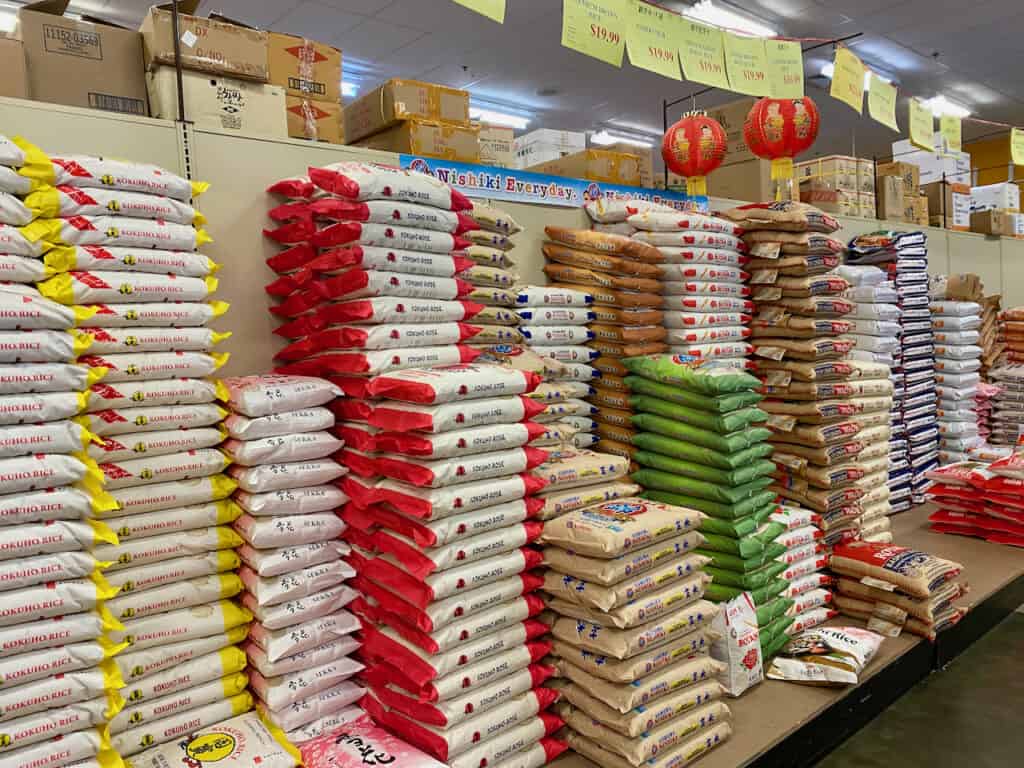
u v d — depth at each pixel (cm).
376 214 171
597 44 219
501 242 230
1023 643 287
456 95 246
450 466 162
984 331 480
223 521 166
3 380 129
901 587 255
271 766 153
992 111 1001
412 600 163
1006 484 338
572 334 248
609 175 295
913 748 220
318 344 186
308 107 223
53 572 132
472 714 169
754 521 232
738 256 288
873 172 438
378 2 616
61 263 143
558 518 190
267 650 165
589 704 181
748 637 217
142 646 154
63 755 132
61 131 171
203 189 166
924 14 681
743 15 662
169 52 186
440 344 188
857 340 354
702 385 228
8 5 543
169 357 156
